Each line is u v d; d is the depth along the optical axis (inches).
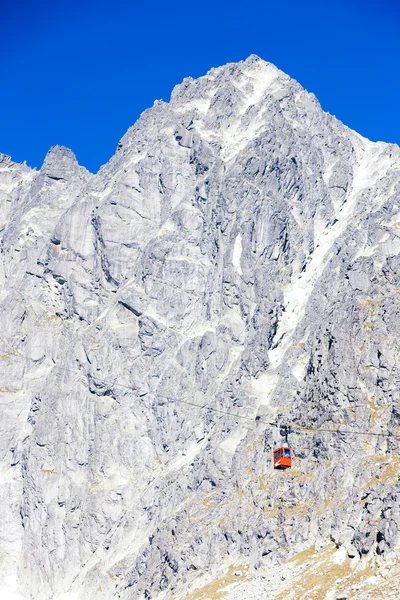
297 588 7864.2
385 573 7465.6
